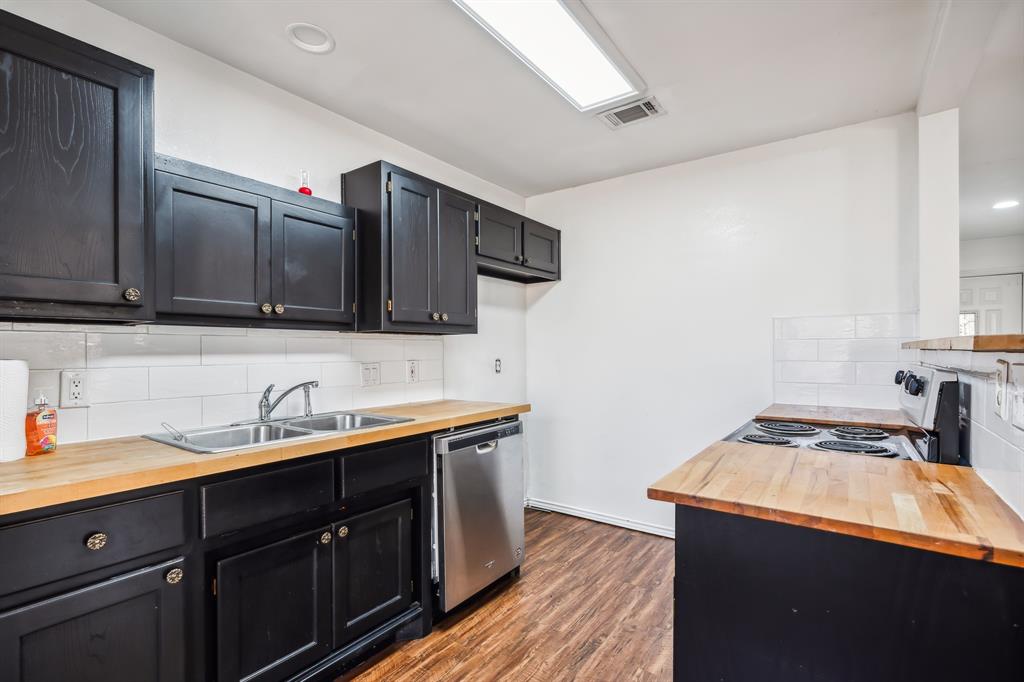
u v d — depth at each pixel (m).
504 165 3.14
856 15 1.74
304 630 1.65
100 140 1.43
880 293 2.52
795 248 2.74
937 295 2.27
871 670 0.92
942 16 1.67
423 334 2.67
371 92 2.25
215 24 1.77
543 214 3.71
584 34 1.84
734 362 2.93
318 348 2.35
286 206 1.98
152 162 1.54
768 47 1.92
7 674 1.07
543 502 3.68
